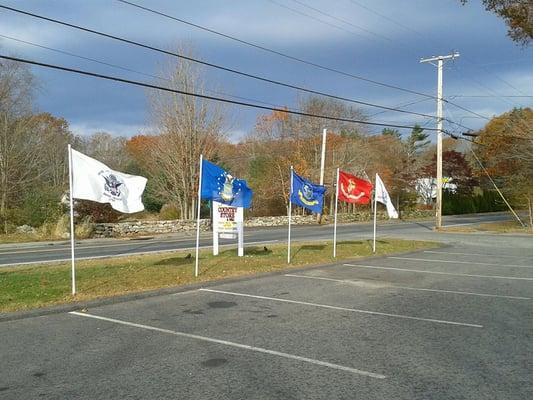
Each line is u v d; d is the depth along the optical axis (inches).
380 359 241.1
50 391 202.2
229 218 650.2
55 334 290.0
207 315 337.4
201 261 589.3
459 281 482.9
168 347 263.0
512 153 1450.5
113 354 251.1
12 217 1198.9
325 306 366.3
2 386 208.4
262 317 331.3
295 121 1867.6
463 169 2564.0
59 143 1771.7
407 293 419.2
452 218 2048.5
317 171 1798.7
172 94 1354.6
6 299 372.8
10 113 1364.4
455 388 202.7
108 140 2390.5
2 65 1337.4
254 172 1851.6
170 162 1401.3
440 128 1326.3
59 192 1219.2
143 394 198.1
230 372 223.1
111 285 431.2
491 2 743.7
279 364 234.2
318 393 197.8
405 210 2186.3
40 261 660.1
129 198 409.7
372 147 2081.7
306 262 590.2
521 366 230.4
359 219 1867.6
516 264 615.2
